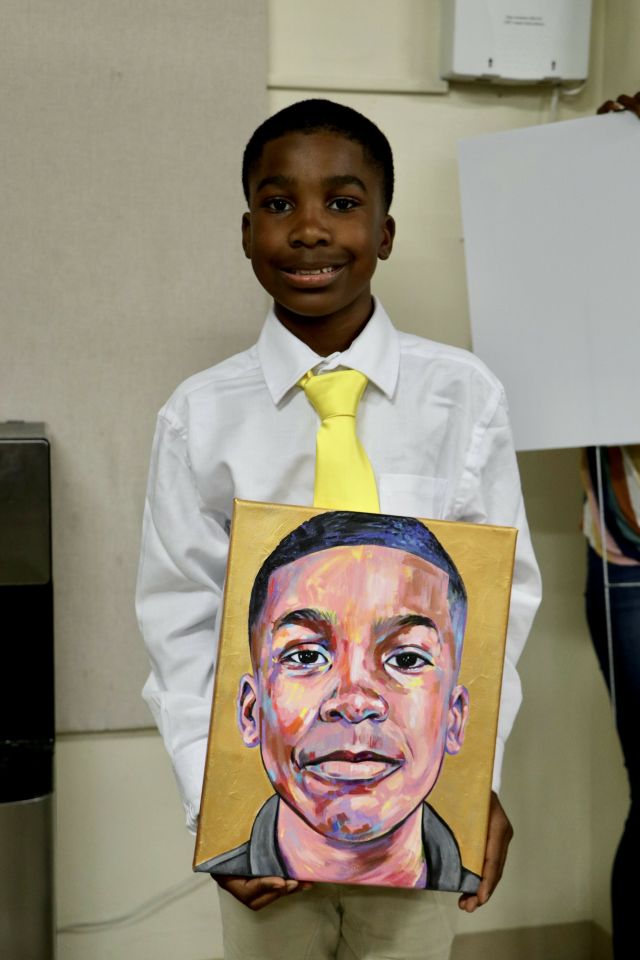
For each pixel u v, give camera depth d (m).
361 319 1.20
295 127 1.14
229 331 1.74
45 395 1.70
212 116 1.69
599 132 1.52
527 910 1.93
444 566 1.03
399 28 1.76
